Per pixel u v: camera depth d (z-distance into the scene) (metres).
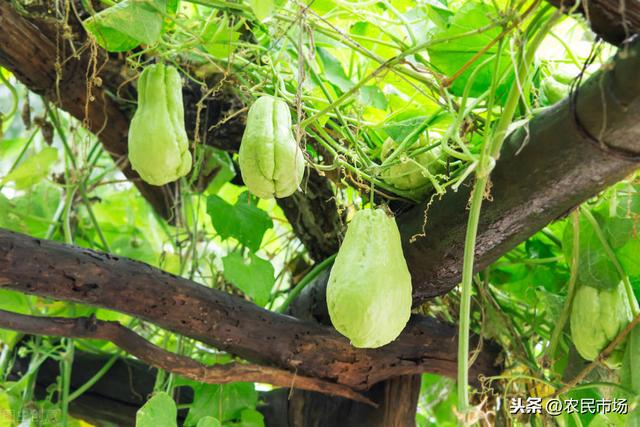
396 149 1.39
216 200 1.64
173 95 1.24
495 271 1.77
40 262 1.34
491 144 1.16
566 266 1.73
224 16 1.35
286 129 1.21
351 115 1.57
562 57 1.57
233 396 1.69
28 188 1.96
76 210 1.98
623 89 1.07
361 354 1.58
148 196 1.96
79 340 1.83
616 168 1.15
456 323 1.67
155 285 1.42
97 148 2.18
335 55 1.74
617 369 1.54
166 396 1.46
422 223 1.40
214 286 1.91
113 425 1.78
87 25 1.32
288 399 1.78
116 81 1.57
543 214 1.26
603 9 1.06
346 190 1.71
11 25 1.45
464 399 1.11
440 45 1.38
